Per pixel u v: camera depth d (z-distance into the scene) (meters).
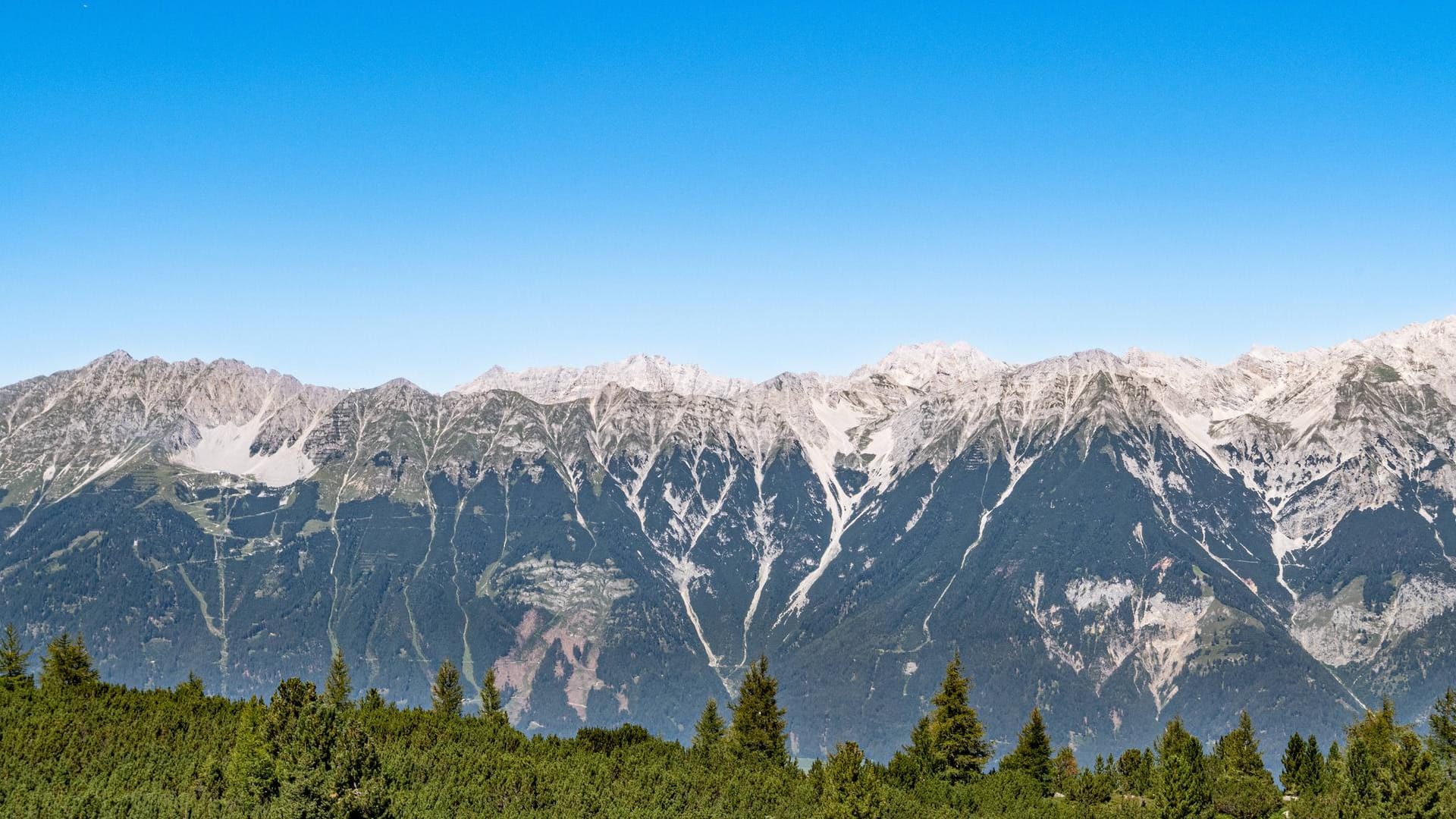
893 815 148.38
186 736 145.00
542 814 133.00
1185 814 152.00
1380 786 145.62
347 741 119.00
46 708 155.50
